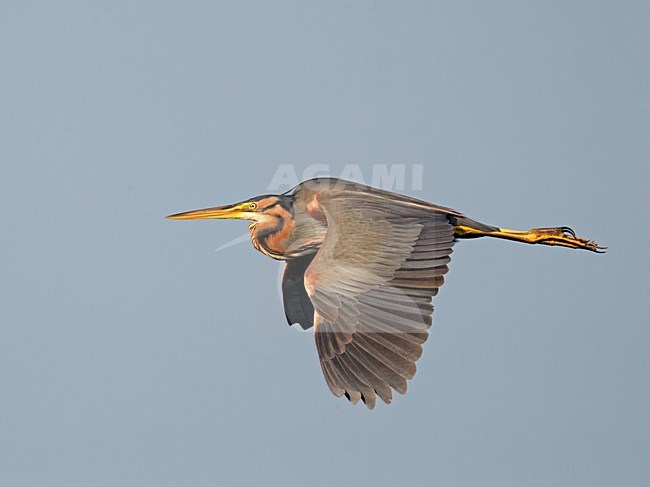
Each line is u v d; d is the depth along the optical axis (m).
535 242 14.78
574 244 14.80
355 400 11.86
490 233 14.52
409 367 11.96
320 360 12.14
